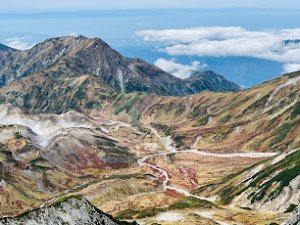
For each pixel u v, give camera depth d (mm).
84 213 120562
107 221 126000
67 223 114188
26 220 108812
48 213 113562
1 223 104688
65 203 119250
